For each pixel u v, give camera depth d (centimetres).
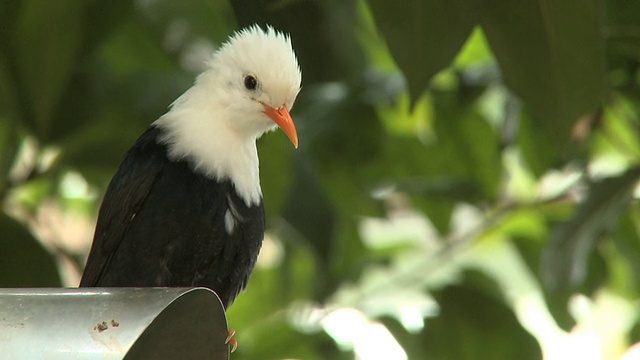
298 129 342
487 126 347
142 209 326
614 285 351
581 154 344
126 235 326
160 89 338
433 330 342
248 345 347
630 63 340
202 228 325
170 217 325
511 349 342
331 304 348
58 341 308
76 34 332
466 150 347
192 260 326
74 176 349
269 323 348
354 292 349
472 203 345
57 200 349
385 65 353
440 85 346
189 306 311
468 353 342
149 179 326
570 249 334
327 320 347
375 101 343
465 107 346
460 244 348
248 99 327
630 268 346
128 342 308
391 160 348
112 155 338
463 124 347
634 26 339
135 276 326
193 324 312
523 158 345
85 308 309
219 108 328
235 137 327
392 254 353
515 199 349
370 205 347
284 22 337
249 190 327
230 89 328
